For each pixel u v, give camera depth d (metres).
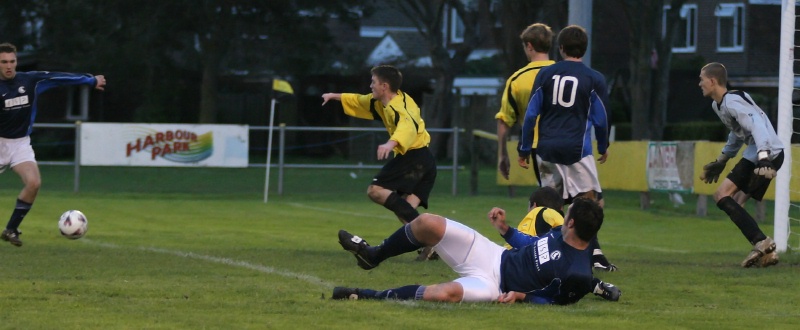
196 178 77.44
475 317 17.67
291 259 27.75
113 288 21.20
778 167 26.97
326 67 117.00
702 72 27.44
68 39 95.00
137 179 75.69
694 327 17.44
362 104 28.50
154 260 26.97
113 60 92.56
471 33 106.56
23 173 30.25
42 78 30.48
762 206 46.75
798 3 32.72
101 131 61.91
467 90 130.00
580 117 25.38
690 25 125.44
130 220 44.00
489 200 59.50
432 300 19.08
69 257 27.30
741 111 26.52
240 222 44.09
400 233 19.59
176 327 16.61
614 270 25.84
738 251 33.94
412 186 28.05
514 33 84.81
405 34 145.88
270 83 112.38
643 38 87.62
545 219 22.69
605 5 111.50
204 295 20.39
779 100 31.61
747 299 21.33
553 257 18.80
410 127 27.31
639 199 61.75
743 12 122.12
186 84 111.19
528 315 17.94
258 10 95.25
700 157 48.88
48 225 39.97
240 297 20.14
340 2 97.00
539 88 25.44
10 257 27.09
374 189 27.97
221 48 97.50
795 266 27.38
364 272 24.94
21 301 19.14
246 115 116.12
